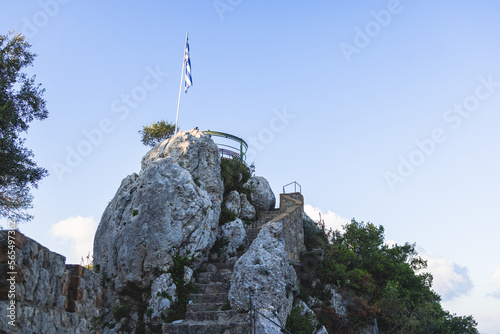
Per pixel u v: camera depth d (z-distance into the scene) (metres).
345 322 20.84
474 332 28.94
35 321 7.29
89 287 9.73
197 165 23.00
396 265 28.42
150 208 18.86
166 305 16.77
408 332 23.80
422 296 28.94
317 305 20.92
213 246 21.62
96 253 21.55
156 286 17.31
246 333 14.82
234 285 16.80
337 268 22.94
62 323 8.34
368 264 27.67
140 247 18.27
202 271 19.69
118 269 19.00
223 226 22.73
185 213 18.92
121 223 19.94
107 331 17.39
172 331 15.03
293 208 24.91
